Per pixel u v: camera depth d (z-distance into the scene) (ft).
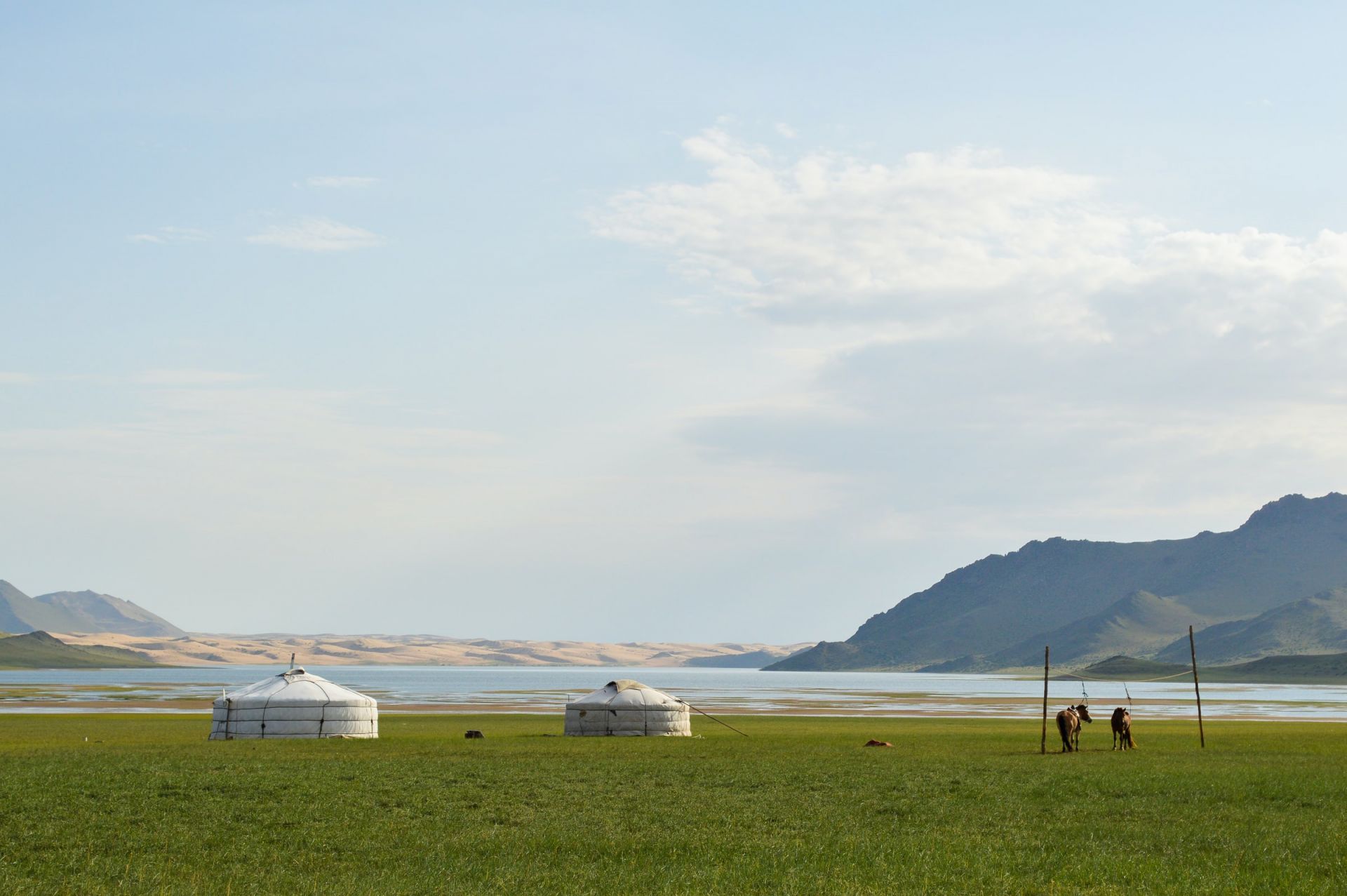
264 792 126.93
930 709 461.78
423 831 102.94
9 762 162.20
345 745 206.80
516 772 150.92
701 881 83.15
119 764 159.22
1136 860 90.84
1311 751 193.06
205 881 83.41
